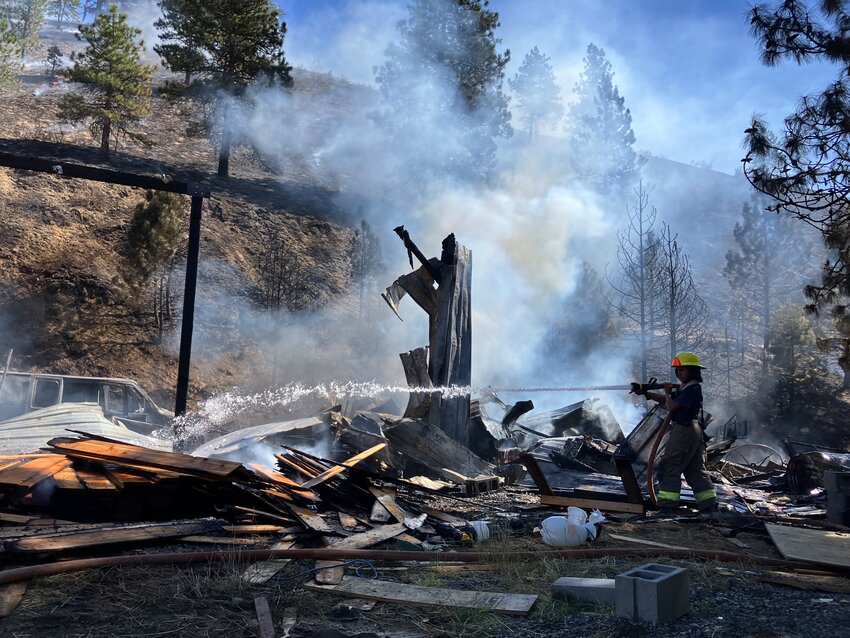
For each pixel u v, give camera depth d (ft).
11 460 20.36
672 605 13.26
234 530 18.33
